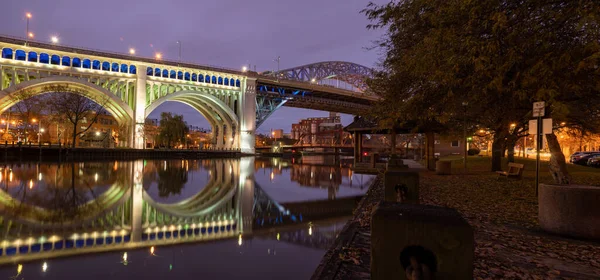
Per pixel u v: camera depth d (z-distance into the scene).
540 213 6.22
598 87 6.27
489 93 8.59
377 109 14.40
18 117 72.12
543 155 50.69
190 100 85.44
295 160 64.69
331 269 4.35
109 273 5.79
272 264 6.52
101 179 20.62
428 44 8.16
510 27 6.47
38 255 6.68
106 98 63.78
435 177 17.72
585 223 5.54
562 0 5.95
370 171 28.03
